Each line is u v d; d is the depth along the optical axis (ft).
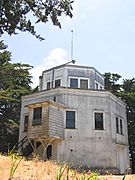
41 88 103.19
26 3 33.37
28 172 20.90
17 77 116.06
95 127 80.12
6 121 109.91
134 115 118.93
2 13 32.14
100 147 77.82
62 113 78.28
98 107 82.43
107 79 136.77
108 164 76.28
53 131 71.72
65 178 19.48
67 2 35.53
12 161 21.08
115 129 85.10
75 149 75.77
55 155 74.02
